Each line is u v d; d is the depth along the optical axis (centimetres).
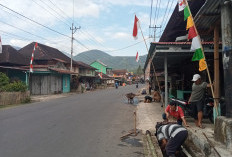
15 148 545
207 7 532
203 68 586
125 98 2038
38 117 991
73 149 540
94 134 685
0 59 2484
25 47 3425
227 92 485
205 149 461
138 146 568
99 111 1185
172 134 439
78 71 4150
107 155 501
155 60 1275
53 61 3047
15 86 1702
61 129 750
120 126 802
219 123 479
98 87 4581
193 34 593
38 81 2591
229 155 407
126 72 10081
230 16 492
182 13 1049
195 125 671
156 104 1497
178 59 1254
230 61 485
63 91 3023
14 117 1002
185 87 1337
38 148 545
